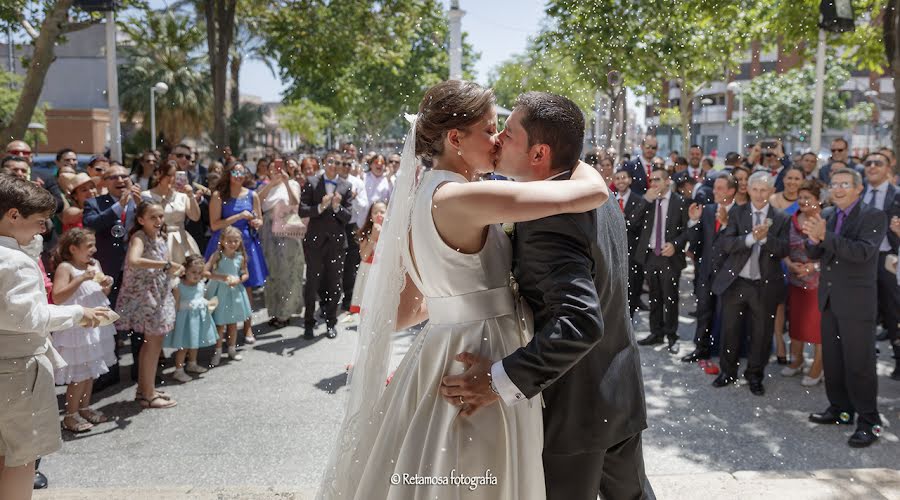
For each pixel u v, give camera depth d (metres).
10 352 2.46
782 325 5.50
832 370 4.14
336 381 5.02
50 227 5.16
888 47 8.46
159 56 28.55
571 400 1.73
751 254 4.76
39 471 3.51
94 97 28.27
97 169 6.04
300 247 6.76
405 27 15.89
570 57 6.15
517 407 1.69
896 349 5.18
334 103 17.05
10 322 2.38
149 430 4.09
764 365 4.80
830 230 4.05
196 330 5.04
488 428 1.65
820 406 4.53
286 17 15.89
